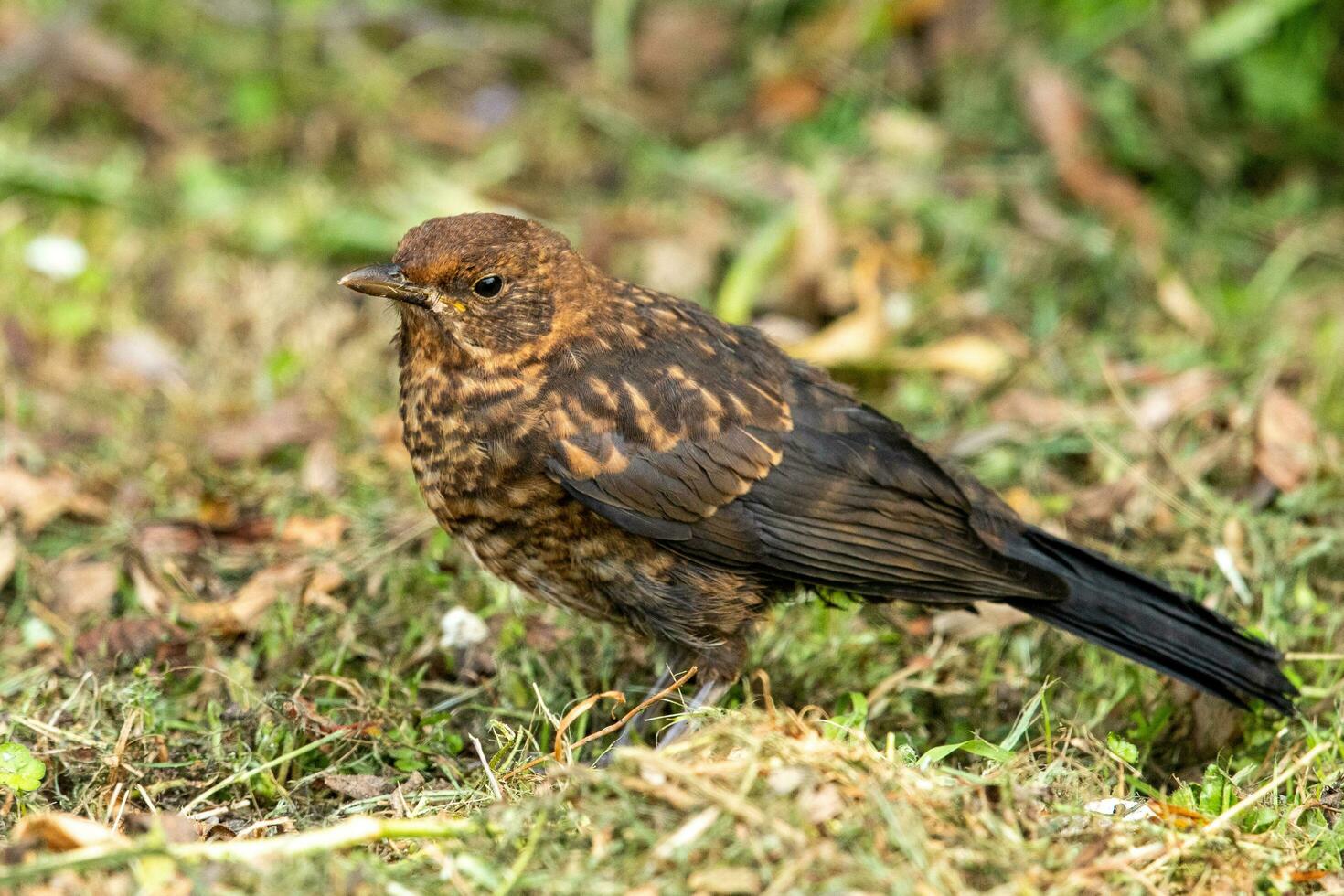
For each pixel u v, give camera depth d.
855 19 14.73
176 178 13.91
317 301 12.91
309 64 15.05
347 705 8.74
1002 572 8.62
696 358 8.75
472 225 8.44
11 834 7.41
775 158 14.18
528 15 15.59
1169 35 14.30
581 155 14.44
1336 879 7.06
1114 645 8.67
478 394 8.44
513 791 7.60
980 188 13.71
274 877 6.47
